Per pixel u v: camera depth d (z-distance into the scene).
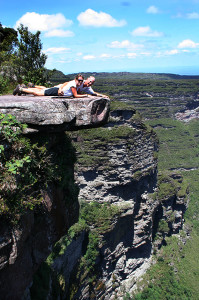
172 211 84.25
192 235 96.06
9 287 6.77
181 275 70.31
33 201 6.93
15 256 6.29
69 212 10.77
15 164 6.27
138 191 62.91
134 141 57.47
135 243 64.12
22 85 9.30
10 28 25.03
